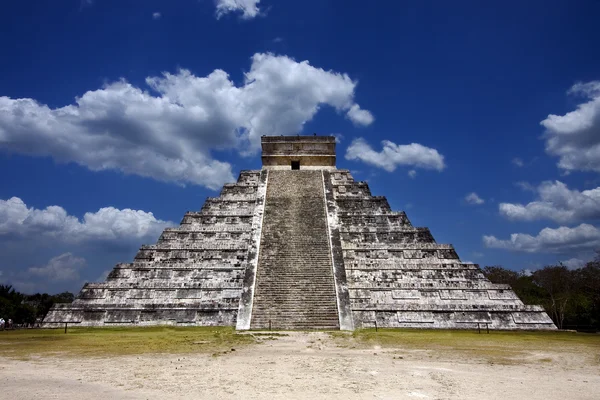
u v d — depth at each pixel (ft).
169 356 46.03
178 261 97.19
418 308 84.48
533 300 141.08
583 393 30.30
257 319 76.18
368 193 122.21
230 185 122.31
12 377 34.91
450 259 97.71
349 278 92.27
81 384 32.32
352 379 34.42
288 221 100.94
